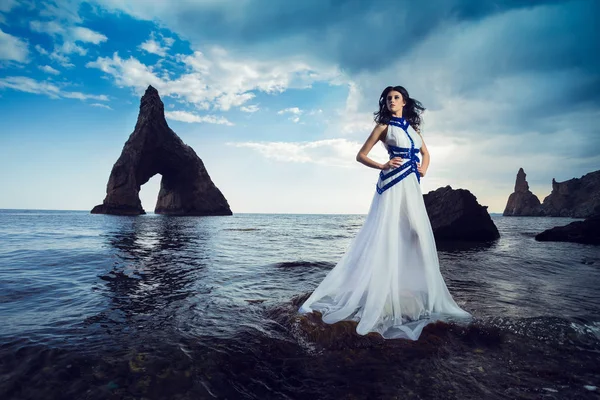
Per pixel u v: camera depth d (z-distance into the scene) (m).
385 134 2.90
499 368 1.82
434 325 2.42
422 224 2.74
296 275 4.70
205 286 3.92
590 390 1.58
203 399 1.49
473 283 4.16
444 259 6.59
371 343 2.14
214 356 1.92
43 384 1.58
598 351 2.04
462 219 12.33
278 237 13.31
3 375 1.65
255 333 2.34
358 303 2.60
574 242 11.29
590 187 95.81
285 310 2.78
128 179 47.25
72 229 14.59
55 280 4.11
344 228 22.91
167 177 59.34
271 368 1.81
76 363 1.80
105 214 47.47
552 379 1.70
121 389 1.55
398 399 1.49
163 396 1.50
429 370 1.79
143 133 46.72
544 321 2.47
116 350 1.98
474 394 1.54
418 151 2.89
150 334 2.28
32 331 2.29
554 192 105.81
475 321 2.49
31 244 8.29
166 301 3.23
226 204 67.00
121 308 2.96
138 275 4.52
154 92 48.59
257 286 3.97
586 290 3.80
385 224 2.64
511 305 3.04
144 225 19.27
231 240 11.09
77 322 2.53
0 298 3.23
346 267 2.84
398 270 2.69
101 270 4.82
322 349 2.08
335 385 1.63
